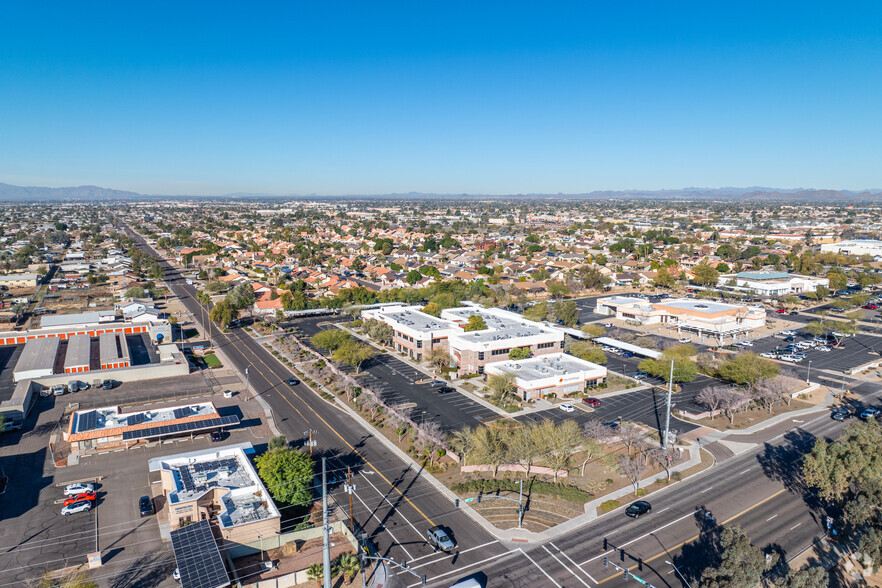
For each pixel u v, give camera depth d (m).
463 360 118.31
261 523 58.28
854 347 140.88
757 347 142.00
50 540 59.44
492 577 53.72
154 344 141.75
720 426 91.56
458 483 72.31
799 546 58.88
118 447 81.88
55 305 189.25
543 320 164.12
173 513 60.75
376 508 66.12
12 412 89.25
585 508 66.44
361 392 104.56
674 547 58.69
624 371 122.25
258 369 122.12
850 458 60.94
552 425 78.50
